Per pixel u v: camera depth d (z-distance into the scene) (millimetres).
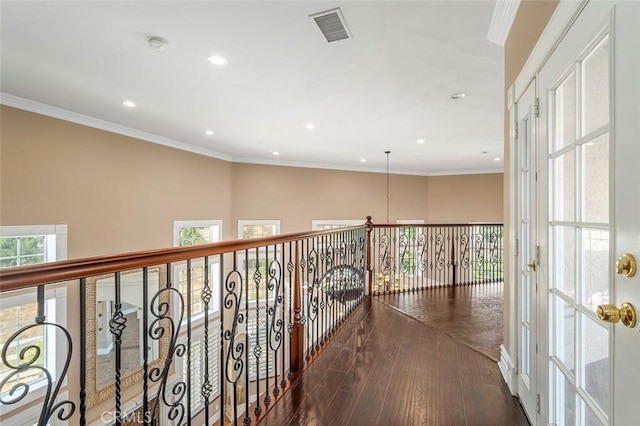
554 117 1497
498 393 2125
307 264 2844
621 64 907
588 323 1229
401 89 3354
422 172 9047
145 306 1379
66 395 3961
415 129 4902
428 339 3043
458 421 1837
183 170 5844
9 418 3518
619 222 920
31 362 1018
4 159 3510
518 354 2057
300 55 2660
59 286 3953
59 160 4004
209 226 6449
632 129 861
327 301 3363
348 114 4191
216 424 5805
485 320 3588
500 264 6242
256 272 2066
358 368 2461
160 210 5398
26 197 3689
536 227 1730
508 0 1989
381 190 8625
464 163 7898
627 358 880
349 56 2686
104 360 4535
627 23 878
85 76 3053
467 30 2309
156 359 5012
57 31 2312
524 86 1885
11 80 3135
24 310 3752
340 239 3674
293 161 7598
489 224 5711
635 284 849
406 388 2180
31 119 3729
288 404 1994
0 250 3664
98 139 4457
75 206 4180
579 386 1280
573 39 1233
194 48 2553
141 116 4258
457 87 3312
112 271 1221
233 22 2211
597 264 1164
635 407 844
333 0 1992
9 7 2033
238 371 1913
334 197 8094
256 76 3049
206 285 1658
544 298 1605
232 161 7047
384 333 3205
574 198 1318
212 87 3318
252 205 7223
